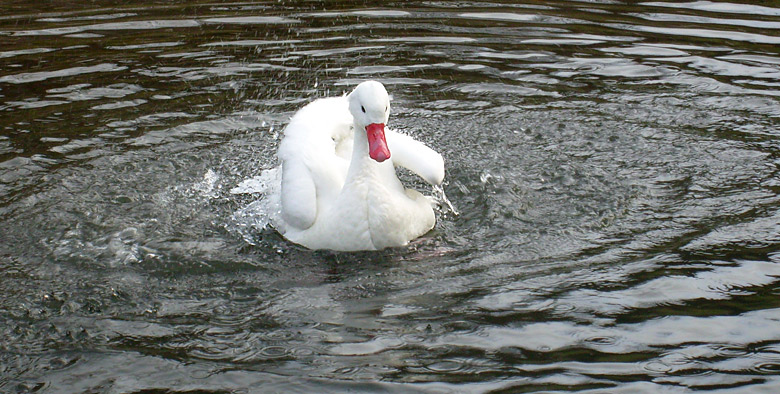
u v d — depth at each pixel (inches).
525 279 283.6
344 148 362.3
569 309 263.1
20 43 510.9
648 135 400.5
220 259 302.8
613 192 347.3
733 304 263.1
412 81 462.3
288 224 323.3
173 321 262.5
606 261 293.4
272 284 287.0
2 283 283.3
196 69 473.4
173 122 414.6
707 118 416.8
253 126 413.7
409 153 330.0
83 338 253.0
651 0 595.8
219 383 230.1
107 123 410.6
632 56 493.0
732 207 331.3
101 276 289.4
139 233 319.3
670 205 335.0
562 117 421.1
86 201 341.1
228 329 257.8
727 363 233.1
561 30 535.5
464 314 262.5
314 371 234.5
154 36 525.3
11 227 319.9
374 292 280.1
